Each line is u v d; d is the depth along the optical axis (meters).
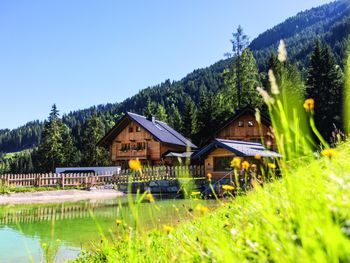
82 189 28.39
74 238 9.22
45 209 17.16
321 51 39.06
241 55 47.72
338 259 1.09
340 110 35.72
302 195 1.84
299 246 1.49
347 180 1.92
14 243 9.03
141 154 40.31
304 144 1.75
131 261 2.38
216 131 35.66
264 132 34.16
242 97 46.72
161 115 85.06
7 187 26.14
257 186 2.59
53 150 65.44
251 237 1.99
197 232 2.75
